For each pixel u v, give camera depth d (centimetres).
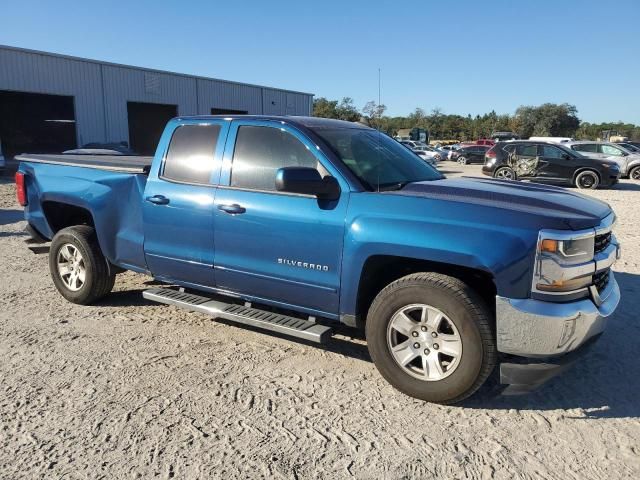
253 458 304
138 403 362
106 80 2858
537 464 300
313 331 395
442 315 346
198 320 516
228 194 430
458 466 298
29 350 446
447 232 338
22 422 339
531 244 322
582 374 408
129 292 600
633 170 2412
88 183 528
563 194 403
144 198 481
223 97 3612
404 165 448
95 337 474
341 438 323
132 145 3841
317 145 398
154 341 466
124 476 288
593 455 308
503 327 328
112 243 518
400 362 368
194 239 452
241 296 445
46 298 582
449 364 353
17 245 864
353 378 400
